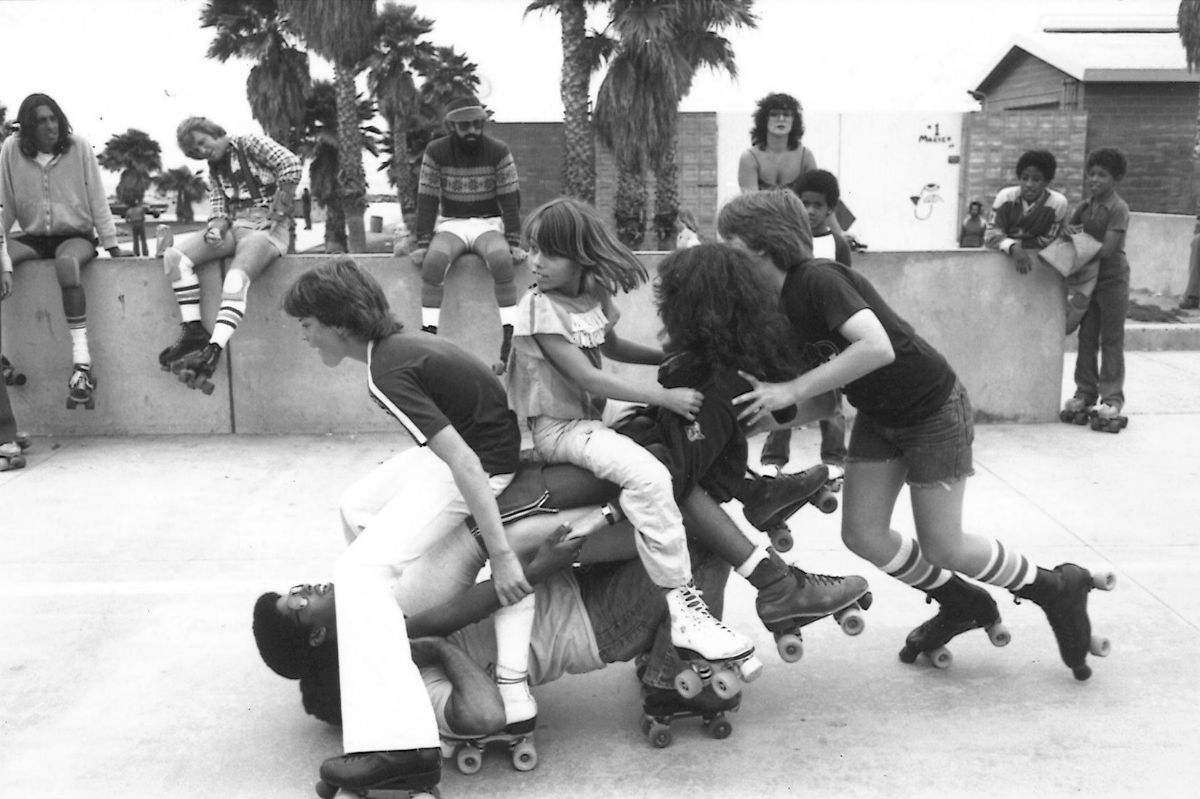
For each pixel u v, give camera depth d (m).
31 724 3.49
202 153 6.49
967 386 6.96
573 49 18.47
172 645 4.04
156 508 5.54
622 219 19.33
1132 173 20.86
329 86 28.97
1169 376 8.41
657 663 3.28
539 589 3.32
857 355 3.11
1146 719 3.45
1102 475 5.94
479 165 6.57
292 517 5.41
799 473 3.41
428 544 3.10
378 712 2.89
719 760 3.26
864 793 3.07
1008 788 3.08
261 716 3.55
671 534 3.06
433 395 3.04
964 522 5.23
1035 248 6.76
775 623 3.26
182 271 6.50
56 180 6.57
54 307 6.70
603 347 3.60
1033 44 22.30
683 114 21.22
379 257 6.71
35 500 5.66
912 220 22.39
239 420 6.88
